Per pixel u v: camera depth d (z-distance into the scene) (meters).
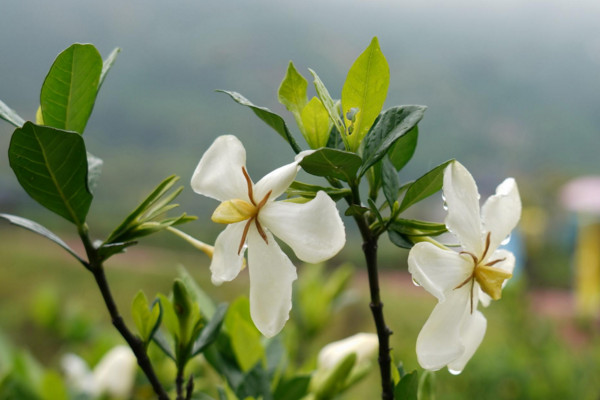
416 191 0.49
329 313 0.78
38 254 5.84
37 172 0.49
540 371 1.20
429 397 0.53
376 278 0.49
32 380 0.70
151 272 5.43
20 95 25.41
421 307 4.03
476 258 0.48
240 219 0.48
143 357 0.50
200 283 4.72
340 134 0.52
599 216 3.56
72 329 1.02
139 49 27.48
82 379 0.76
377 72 0.50
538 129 24.42
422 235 0.49
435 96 25.62
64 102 0.52
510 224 0.49
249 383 0.55
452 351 0.47
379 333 0.49
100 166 0.54
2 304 4.16
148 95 23.84
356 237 9.02
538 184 8.59
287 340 0.70
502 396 1.20
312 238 0.47
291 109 0.52
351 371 0.58
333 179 0.50
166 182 0.51
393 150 0.54
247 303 0.61
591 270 3.38
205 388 0.67
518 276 1.32
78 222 0.50
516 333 1.29
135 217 0.50
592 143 24.45
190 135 21.00
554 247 6.11
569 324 3.40
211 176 0.49
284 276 0.47
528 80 28.47
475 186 0.48
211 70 26.47
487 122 24.44
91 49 0.51
